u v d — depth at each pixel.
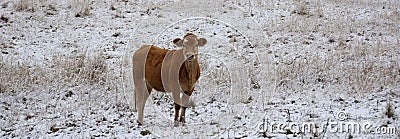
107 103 12.29
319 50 18.73
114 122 10.78
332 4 26.83
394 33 21.75
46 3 24.25
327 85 13.82
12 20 21.42
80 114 11.43
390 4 27.80
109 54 17.75
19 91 13.20
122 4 25.05
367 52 18.12
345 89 13.30
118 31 20.91
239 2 24.91
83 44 19.09
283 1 26.56
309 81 14.20
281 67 15.59
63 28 21.09
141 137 9.64
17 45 18.48
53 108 11.99
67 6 24.12
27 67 15.27
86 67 15.10
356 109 11.42
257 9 24.33
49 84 13.73
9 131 10.23
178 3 22.59
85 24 21.80
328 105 11.87
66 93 13.17
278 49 18.50
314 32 21.31
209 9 22.47
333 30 21.52
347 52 18.23
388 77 14.34
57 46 18.73
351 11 25.66
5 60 16.33
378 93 12.88
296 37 20.31
